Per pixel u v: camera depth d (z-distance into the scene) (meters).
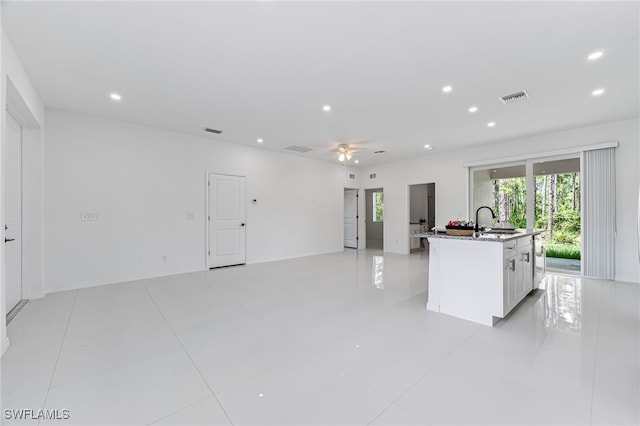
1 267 2.15
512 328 2.67
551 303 3.41
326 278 4.71
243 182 5.96
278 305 3.34
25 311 3.11
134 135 4.55
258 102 3.68
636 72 2.87
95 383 1.81
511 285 2.96
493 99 3.57
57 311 3.11
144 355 2.17
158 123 4.54
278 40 2.38
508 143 5.61
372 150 6.41
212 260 5.49
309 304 3.38
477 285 2.85
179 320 2.88
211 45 2.45
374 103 3.70
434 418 1.49
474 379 1.85
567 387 1.75
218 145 5.57
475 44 2.42
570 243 5.27
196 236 5.28
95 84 3.16
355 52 2.55
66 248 3.95
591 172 4.64
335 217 7.90
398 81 3.10
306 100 3.62
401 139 5.48
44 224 3.75
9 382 1.81
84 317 2.94
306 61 2.71
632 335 2.50
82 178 4.07
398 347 2.29
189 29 2.22
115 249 4.36
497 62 2.71
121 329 2.65
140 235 4.61
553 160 5.14
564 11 2.00
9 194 3.12
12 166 3.21
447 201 6.60
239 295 3.74
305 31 2.26
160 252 4.83
